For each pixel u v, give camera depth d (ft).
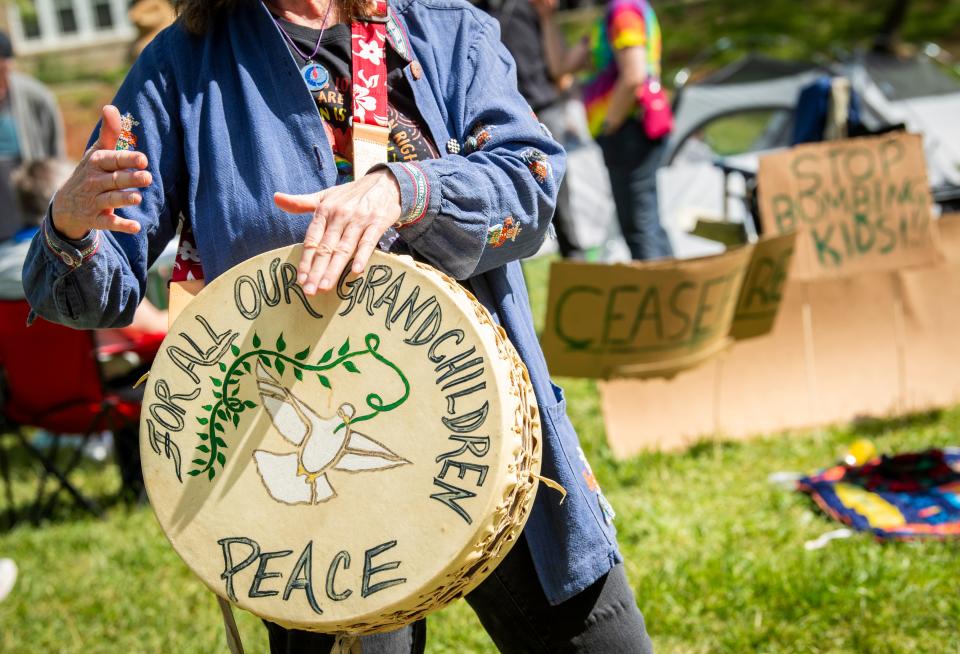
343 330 4.64
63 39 64.64
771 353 14.99
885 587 9.91
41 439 17.70
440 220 4.73
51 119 23.70
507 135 5.10
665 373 12.41
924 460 12.34
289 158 4.98
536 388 5.32
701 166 25.45
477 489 4.44
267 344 4.72
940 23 55.16
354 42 5.04
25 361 13.70
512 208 4.93
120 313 5.01
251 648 10.07
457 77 5.24
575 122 29.63
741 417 14.71
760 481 12.98
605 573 5.40
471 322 4.49
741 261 12.19
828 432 14.43
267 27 5.02
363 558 4.56
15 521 14.37
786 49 55.57
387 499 4.56
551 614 5.46
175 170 5.09
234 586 4.71
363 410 4.61
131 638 10.57
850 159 14.62
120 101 5.08
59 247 4.65
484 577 4.83
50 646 10.59
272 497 4.70
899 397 14.94
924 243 14.79
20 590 11.88
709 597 10.02
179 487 4.80
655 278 11.83
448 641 9.68
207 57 5.08
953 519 11.28
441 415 4.51
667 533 11.50
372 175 4.63
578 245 19.36
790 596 9.86
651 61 17.42
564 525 5.31
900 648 8.96
